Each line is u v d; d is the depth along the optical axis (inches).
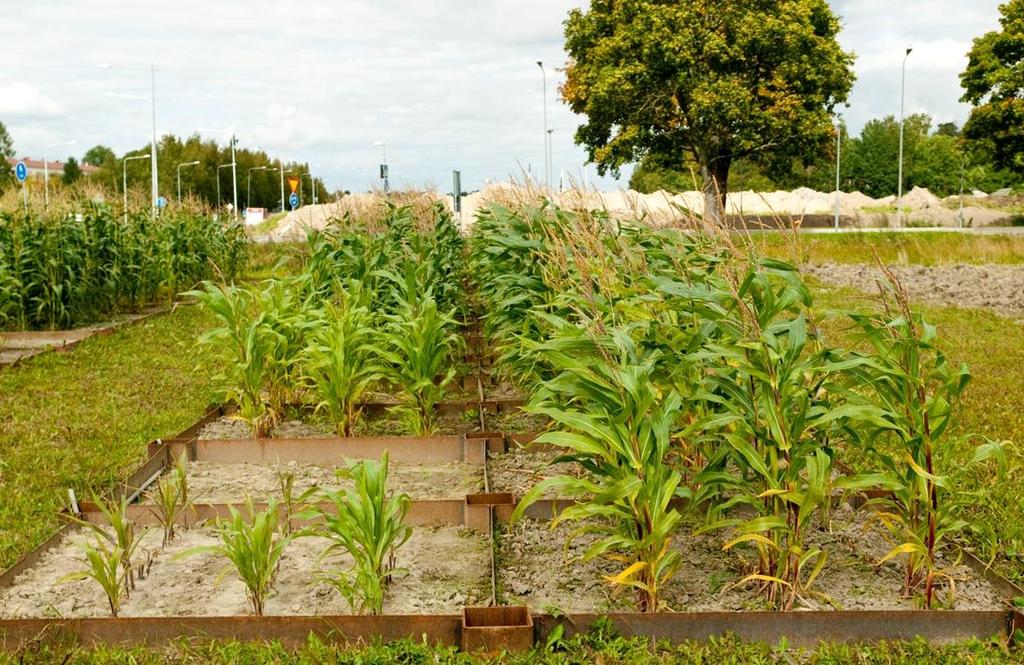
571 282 262.5
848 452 278.1
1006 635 168.6
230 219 887.7
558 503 231.3
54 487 255.6
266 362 318.7
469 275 626.8
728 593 190.4
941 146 3686.0
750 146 1600.6
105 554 188.9
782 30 1531.7
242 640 167.5
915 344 177.5
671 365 210.7
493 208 462.9
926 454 179.8
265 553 177.5
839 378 235.6
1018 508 230.1
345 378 298.7
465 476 268.7
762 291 194.4
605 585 193.2
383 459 187.5
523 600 186.2
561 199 370.3
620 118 1685.5
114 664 159.3
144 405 355.9
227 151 3700.8
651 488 174.7
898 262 971.9
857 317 185.5
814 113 1573.6
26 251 539.8
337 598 187.6
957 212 2488.9
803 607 182.4
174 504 223.0
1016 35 1916.8
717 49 1525.6
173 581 197.5
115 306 619.8
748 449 180.9
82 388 384.2
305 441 284.5
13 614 180.4
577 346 193.0
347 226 544.1
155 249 694.5
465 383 392.8
